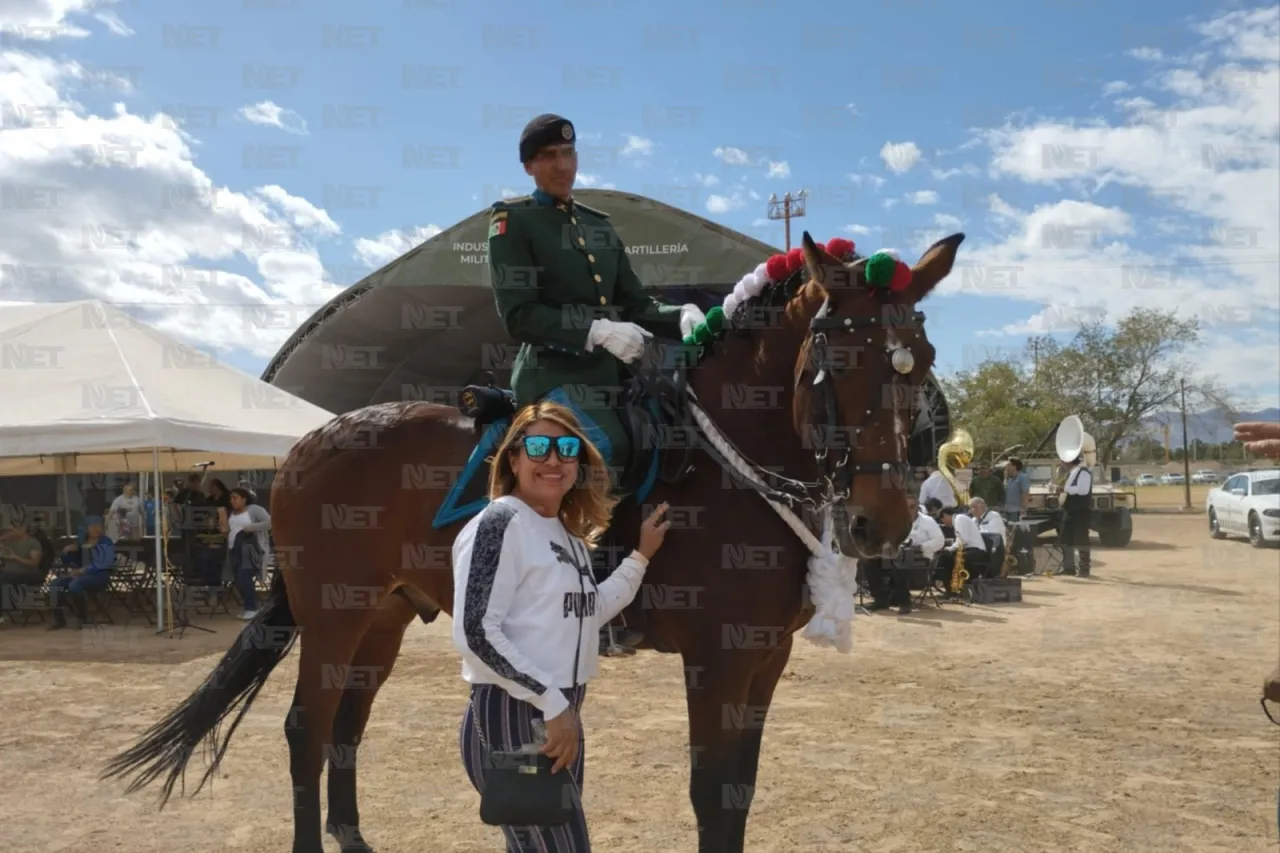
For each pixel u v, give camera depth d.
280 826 4.44
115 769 3.86
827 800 4.68
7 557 11.15
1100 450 33.78
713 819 3.27
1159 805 4.59
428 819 4.50
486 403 3.68
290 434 11.25
